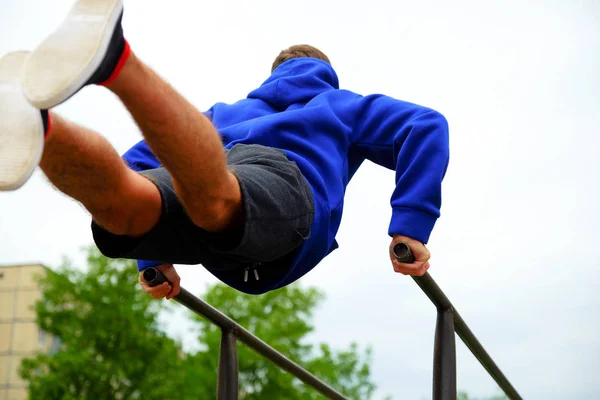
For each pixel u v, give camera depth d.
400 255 2.48
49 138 1.76
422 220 2.49
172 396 16.05
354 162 2.83
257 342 3.19
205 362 18.34
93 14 1.62
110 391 15.48
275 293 20.16
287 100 2.84
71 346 15.67
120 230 2.06
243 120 2.78
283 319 19.55
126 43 1.67
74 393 15.27
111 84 1.67
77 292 16.19
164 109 1.73
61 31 1.61
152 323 16.42
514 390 3.93
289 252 2.39
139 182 2.03
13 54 1.70
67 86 1.56
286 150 2.54
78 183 1.89
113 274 16.52
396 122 2.69
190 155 1.81
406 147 2.58
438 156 2.55
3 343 28.39
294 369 3.47
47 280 16.44
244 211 2.03
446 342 2.69
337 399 3.91
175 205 2.08
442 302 2.71
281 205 2.15
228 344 3.03
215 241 2.09
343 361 23.69
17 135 1.61
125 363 15.65
